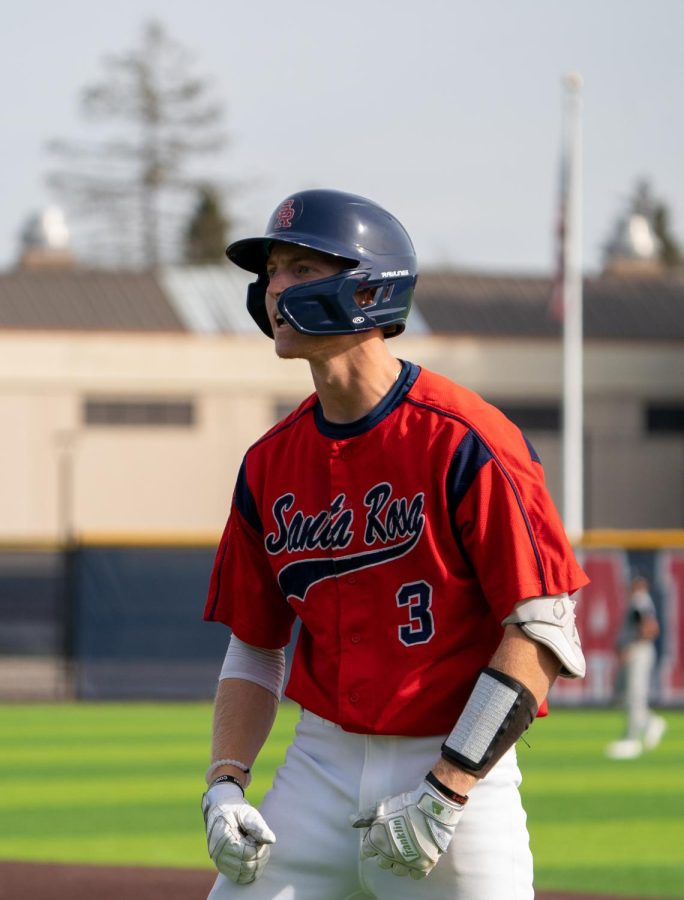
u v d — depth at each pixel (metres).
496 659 5.63
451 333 76.81
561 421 78.06
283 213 5.98
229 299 81.19
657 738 25.88
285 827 6.07
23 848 16.20
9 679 40.69
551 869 14.98
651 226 163.62
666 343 78.44
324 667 6.15
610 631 33.19
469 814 5.78
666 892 13.77
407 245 6.04
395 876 5.87
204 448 77.12
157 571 35.81
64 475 75.12
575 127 45.69
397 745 5.91
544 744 26.69
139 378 76.19
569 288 46.47
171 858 15.50
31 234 93.50
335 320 5.82
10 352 74.81
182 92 122.81
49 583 70.62
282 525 6.20
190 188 124.12
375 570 5.91
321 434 6.07
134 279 82.06
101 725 30.09
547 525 5.72
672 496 77.44
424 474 5.79
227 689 6.62
